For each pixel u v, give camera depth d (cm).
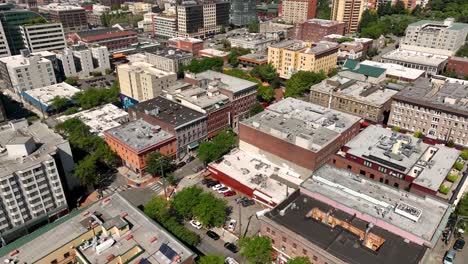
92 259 8631
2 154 12038
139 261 8450
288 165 13925
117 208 10400
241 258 10712
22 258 8788
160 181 14588
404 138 13938
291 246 9512
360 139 14112
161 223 11000
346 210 10069
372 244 9325
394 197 10350
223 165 14312
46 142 12962
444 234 11294
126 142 14938
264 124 14475
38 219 11931
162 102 18288
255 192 12631
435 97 16838
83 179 13312
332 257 8512
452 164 12206
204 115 16675
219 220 11406
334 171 11600
